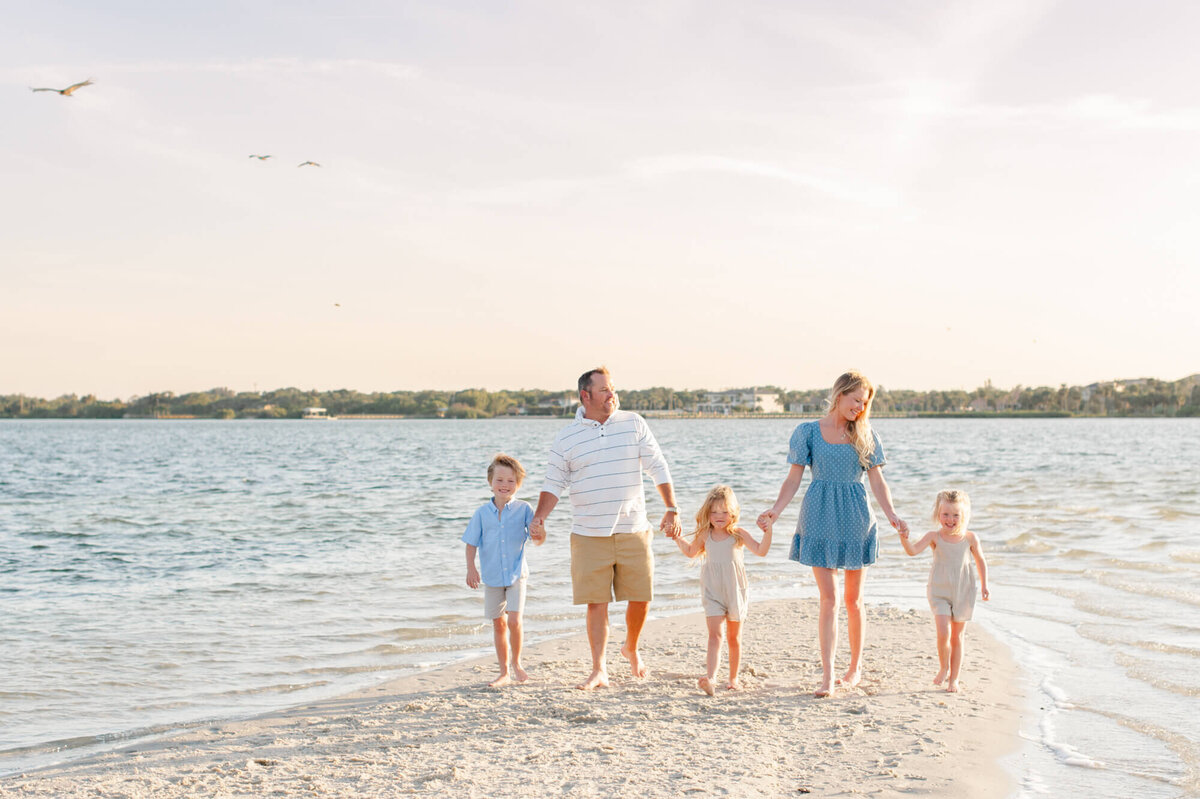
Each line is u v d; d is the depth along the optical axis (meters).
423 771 4.53
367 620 8.66
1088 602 8.94
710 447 62.44
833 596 5.90
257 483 30.55
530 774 4.46
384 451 62.38
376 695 6.16
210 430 143.75
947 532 6.05
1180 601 8.94
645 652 7.33
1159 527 14.70
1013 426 140.25
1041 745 4.94
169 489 28.02
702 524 6.10
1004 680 6.31
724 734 5.08
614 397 6.18
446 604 9.40
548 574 10.94
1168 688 6.05
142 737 5.37
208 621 8.66
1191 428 122.44
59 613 9.07
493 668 6.86
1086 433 98.06
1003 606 8.84
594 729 5.20
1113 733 5.15
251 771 4.61
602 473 6.10
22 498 24.88
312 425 191.88
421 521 17.66
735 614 6.02
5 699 6.18
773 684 6.22
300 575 11.23
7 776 4.72
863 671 6.58
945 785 4.32
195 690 6.41
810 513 5.96
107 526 17.47
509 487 6.36
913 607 9.20
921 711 5.54
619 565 6.20
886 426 139.12
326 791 4.28
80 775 4.64
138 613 9.05
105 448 69.69
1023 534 13.94
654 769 4.51
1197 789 4.29
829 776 4.43
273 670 6.93
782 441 76.56
